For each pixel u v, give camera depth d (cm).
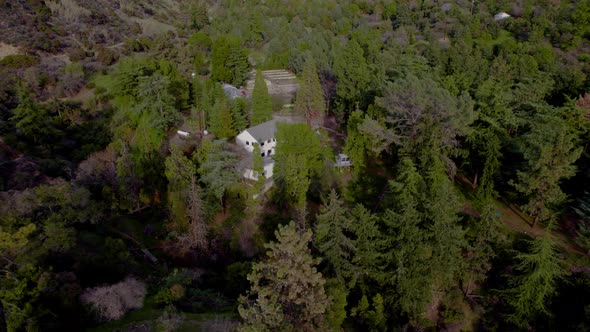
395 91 4572
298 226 3488
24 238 2573
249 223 4312
